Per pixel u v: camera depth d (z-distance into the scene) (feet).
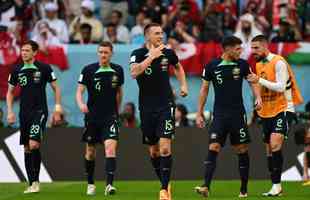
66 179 155.53
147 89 114.21
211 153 118.42
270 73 123.54
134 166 155.22
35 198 121.29
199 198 119.03
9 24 197.67
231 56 117.70
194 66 180.75
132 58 115.24
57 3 205.36
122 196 122.52
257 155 154.61
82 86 124.98
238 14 204.13
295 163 154.30
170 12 199.21
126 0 209.67
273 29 198.49
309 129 146.00
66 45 181.57
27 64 127.65
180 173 154.61
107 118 124.36
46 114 128.77
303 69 182.50
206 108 179.22
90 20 196.03
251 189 134.21
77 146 156.04
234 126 118.32
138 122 177.99
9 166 156.46
